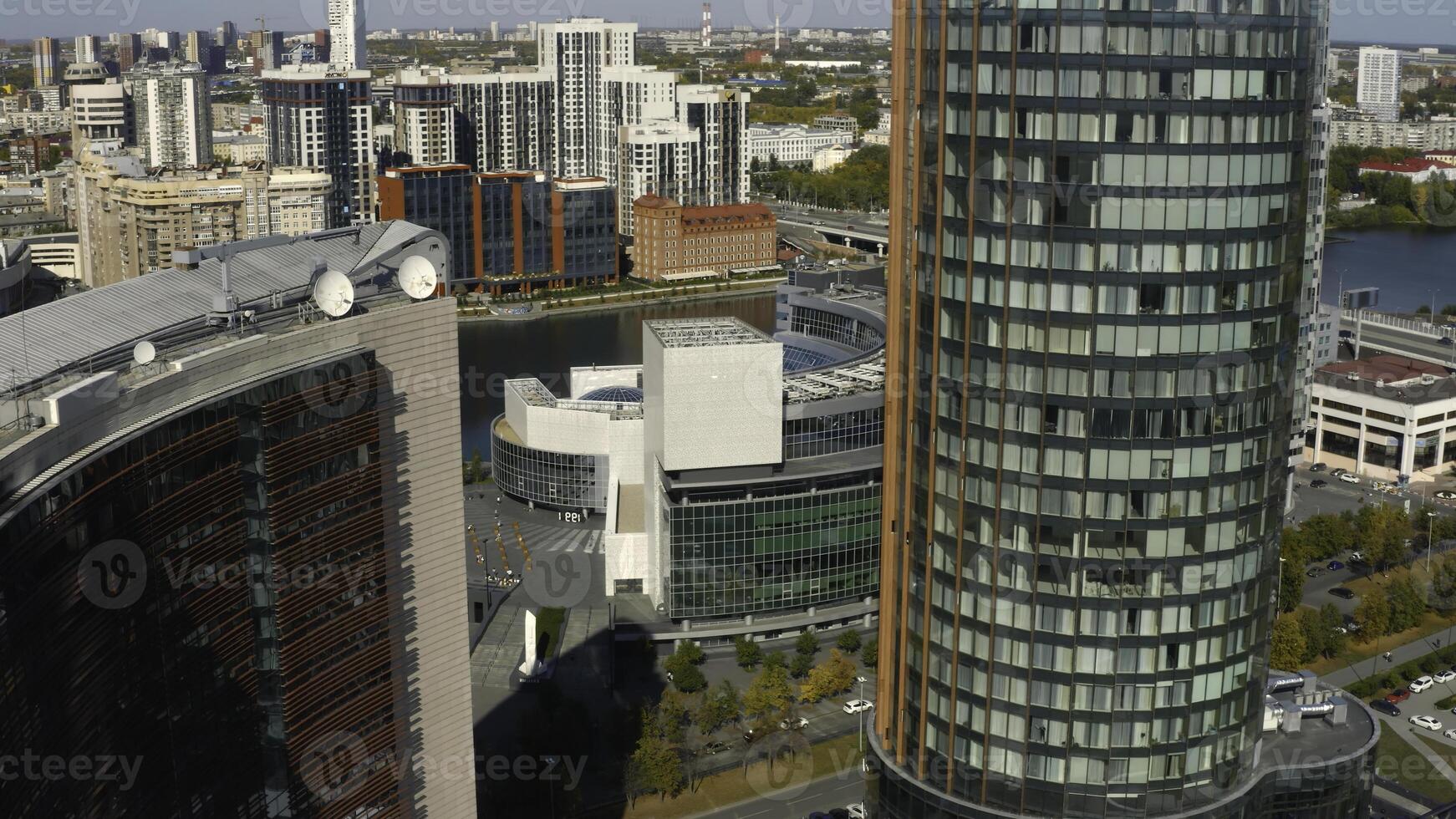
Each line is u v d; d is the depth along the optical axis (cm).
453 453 13025
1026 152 12694
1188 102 12388
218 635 10719
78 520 8981
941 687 14300
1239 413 13138
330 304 11719
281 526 11075
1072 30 12338
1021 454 13275
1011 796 14000
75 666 8988
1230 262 12788
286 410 10944
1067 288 12800
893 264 14475
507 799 18300
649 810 19138
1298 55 12675
